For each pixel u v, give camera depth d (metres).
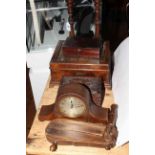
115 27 1.57
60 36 1.22
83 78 0.96
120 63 1.00
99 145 0.75
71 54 0.99
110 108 0.87
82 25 1.17
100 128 0.77
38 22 1.17
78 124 0.79
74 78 0.96
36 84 1.26
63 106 0.80
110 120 0.79
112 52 1.24
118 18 1.62
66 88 0.80
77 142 0.75
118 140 0.74
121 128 0.75
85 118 0.81
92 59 0.97
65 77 0.97
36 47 1.20
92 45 0.98
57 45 1.11
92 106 0.83
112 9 1.63
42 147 0.78
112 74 1.06
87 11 1.17
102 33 1.50
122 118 0.78
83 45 0.98
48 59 1.19
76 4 1.16
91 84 0.92
